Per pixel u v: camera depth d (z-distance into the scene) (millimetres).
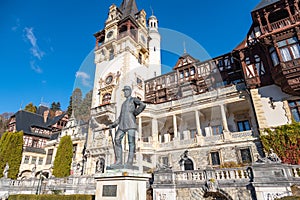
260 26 15516
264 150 13492
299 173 7820
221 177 9078
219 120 16828
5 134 25453
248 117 17656
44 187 14938
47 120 36406
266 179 7941
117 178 3389
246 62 16547
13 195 13438
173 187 9234
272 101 14484
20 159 24766
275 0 15203
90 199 9625
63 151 21516
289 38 13898
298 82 12859
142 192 3555
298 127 12625
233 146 15273
